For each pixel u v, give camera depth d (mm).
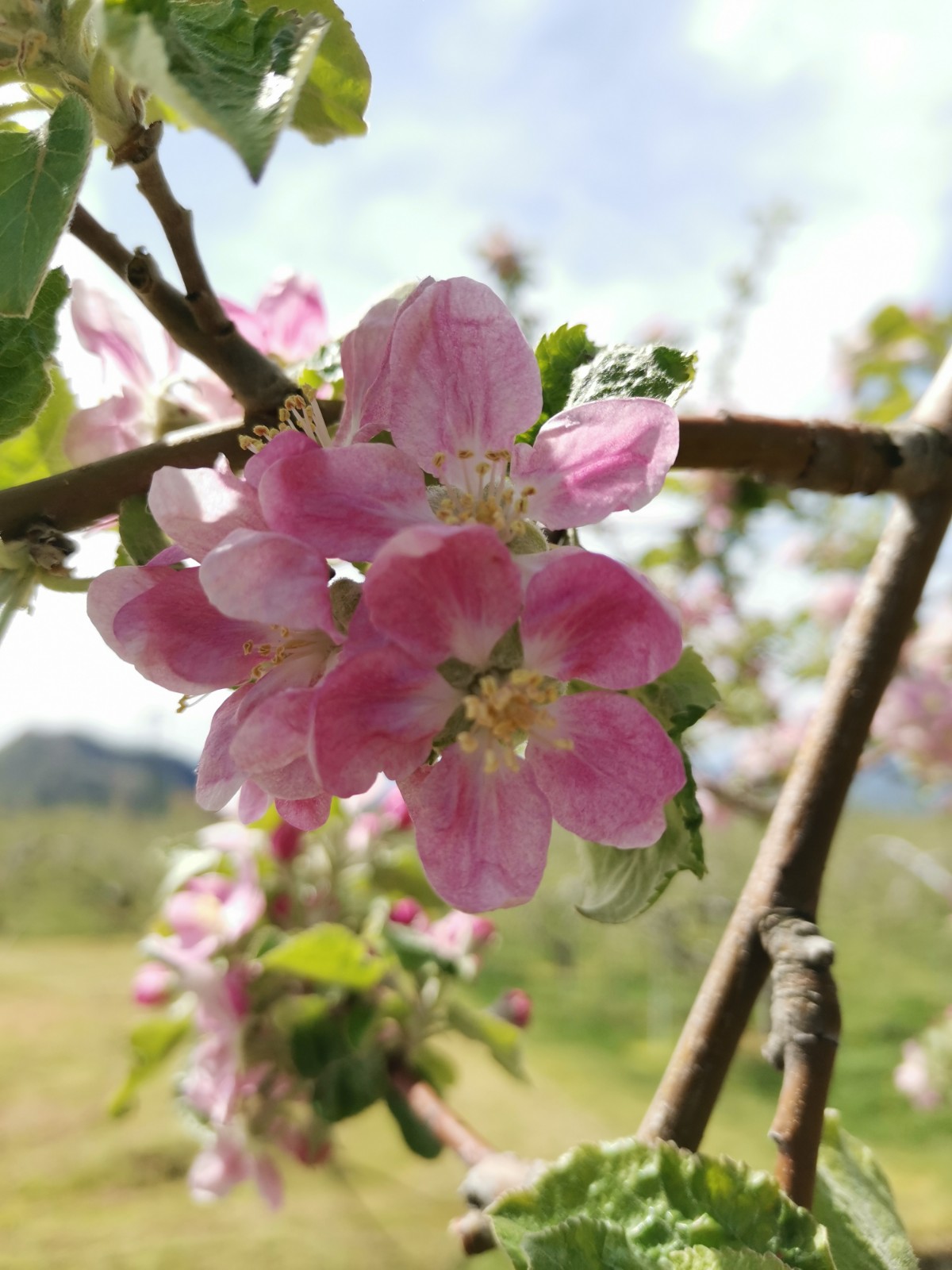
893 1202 151
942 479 179
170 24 106
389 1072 334
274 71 105
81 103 125
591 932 2008
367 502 115
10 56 132
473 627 114
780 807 150
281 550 109
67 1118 1048
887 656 164
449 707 118
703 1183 117
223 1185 365
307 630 127
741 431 177
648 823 120
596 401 133
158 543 145
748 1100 1133
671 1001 1637
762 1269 108
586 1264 111
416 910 399
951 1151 945
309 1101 333
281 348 203
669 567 543
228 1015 335
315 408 139
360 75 178
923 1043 865
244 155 101
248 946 352
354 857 383
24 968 1733
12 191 122
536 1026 1570
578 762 122
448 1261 755
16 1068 1208
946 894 701
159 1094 1139
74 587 145
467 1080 1211
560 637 116
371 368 132
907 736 581
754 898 140
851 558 652
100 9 106
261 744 110
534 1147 1011
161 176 132
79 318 182
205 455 147
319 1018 331
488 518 122
